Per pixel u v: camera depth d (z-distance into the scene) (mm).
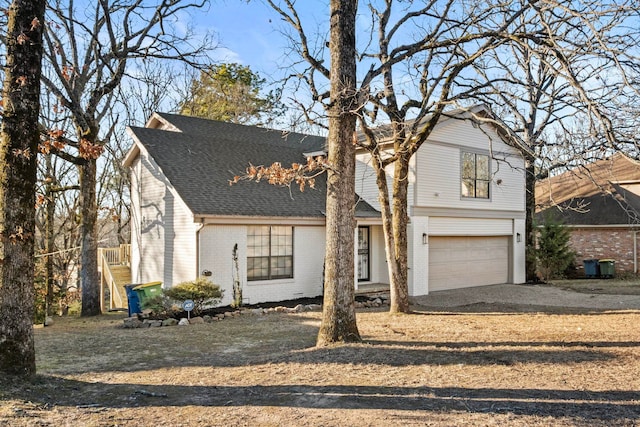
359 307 13656
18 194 5805
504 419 4754
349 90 7844
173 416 4898
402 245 12328
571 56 8539
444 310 13047
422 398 5363
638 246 21203
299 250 14945
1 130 5879
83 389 5879
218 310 12688
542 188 27656
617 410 4988
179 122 19469
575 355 7219
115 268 17859
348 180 8055
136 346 8766
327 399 5359
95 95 13656
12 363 5758
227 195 13969
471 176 17812
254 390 5750
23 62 5922
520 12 9500
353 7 8383
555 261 20266
